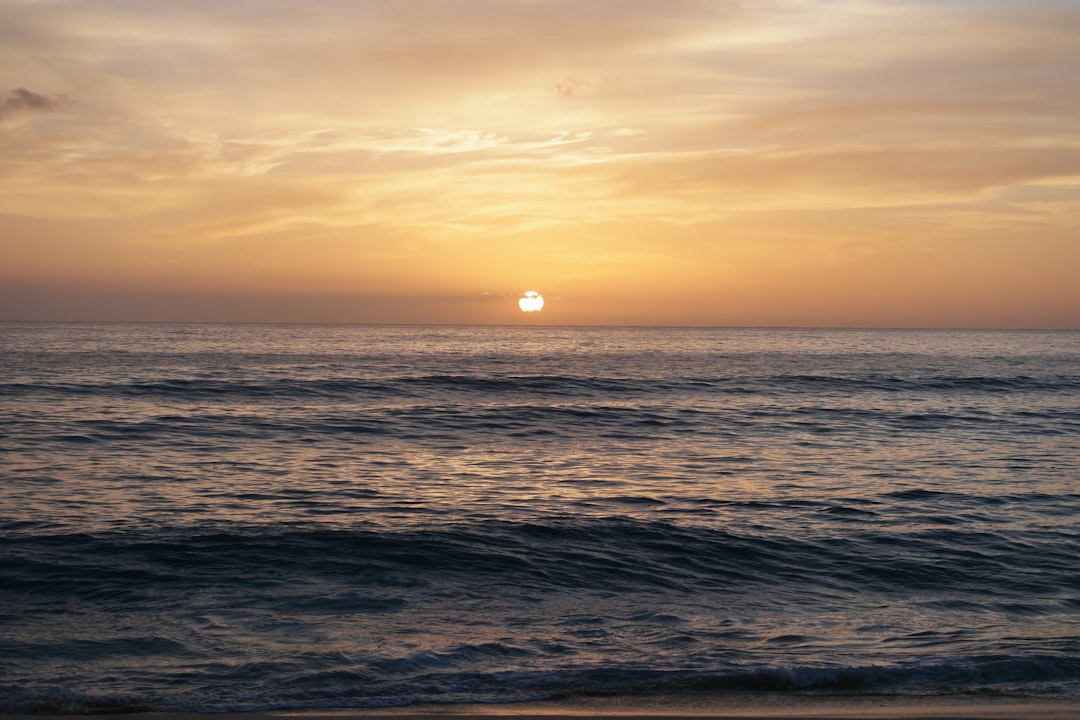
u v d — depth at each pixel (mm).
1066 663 9336
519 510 17047
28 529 14367
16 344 102188
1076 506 18203
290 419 32469
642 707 7922
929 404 43000
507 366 74000
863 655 9625
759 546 14578
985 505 18188
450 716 7598
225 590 11531
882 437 30438
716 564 13602
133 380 48969
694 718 7582
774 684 8648
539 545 14242
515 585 12258
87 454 23391
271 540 13828
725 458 25062
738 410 38844
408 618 10688
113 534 14070
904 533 15633
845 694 8406
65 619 10289
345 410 36375
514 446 27469
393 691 8320
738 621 10961
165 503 17078
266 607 10914
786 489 19922
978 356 103688
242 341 131125
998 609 11656
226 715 7598
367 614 10789
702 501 18359
